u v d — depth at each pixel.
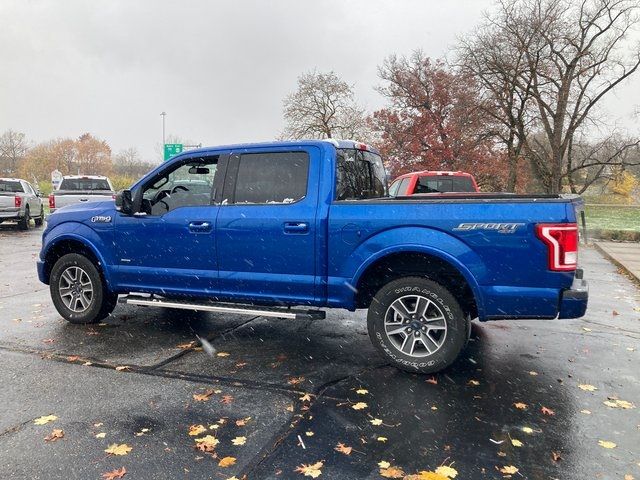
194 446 3.13
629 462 2.99
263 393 3.96
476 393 3.98
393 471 2.86
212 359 4.77
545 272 3.98
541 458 3.02
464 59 28.16
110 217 5.55
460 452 3.07
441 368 4.32
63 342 5.23
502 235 4.05
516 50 27.38
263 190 4.89
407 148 32.53
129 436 3.26
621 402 3.82
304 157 4.79
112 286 5.59
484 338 5.54
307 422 3.46
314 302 4.71
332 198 4.62
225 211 4.97
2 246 13.74
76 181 16.84
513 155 29.31
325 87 41.25
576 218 4.04
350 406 3.73
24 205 18.09
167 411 3.63
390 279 4.65
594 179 29.50
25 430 3.33
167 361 4.70
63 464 2.93
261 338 5.48
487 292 4.11
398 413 3.61
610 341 5.45
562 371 4.49
